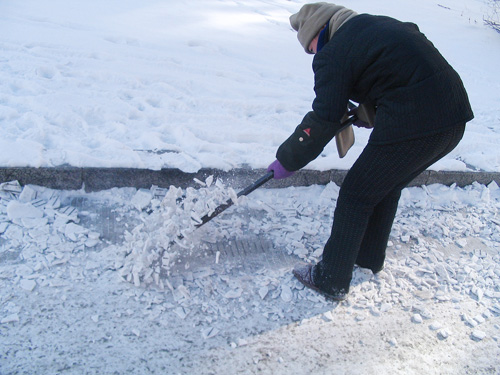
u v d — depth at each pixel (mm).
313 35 2424
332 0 8594
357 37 2180
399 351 2422
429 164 2445
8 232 2600
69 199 2910
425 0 9789
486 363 2441
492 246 3352
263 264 2812
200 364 2184
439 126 2172
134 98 3785
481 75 6367
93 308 2334
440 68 2170
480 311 2766
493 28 8367
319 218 3244
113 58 4426
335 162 3475
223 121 3740
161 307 2408
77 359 2098
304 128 2316
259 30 6406
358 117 2488
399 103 2164
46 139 3082
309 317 2529
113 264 2574
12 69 3846
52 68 3963
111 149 3066
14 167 2785
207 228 2912
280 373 2207
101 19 5488
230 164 3199
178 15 6297
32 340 2137
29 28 4695
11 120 3203
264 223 3090
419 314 2664
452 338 2553
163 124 3488
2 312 2225
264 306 2547
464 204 3742
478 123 4805
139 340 2234
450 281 2947
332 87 2195
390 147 2248
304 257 2912
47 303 2311
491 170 3928
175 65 4566
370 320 2574
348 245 2500
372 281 2828
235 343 2312
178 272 2619
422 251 3158
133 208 2961
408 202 3594
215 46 5367
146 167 3018
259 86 4605
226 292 2572
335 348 2379
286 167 2441
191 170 3092
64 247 2598
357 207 2430
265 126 3816
